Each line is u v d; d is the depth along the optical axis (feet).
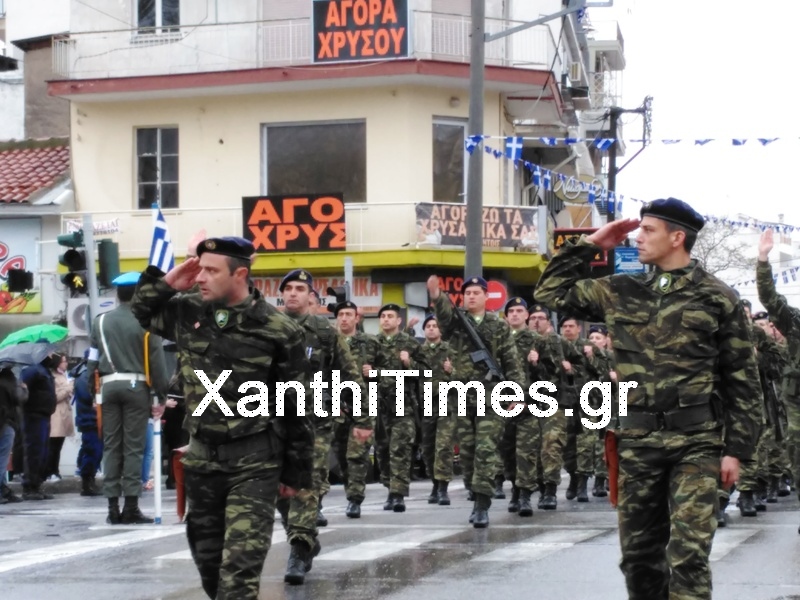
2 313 110.22
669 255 23.81
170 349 56.85
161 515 48.78
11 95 125.49
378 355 56.24
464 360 45.47
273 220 105.09
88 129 111.65
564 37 132.16
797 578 32.19
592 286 24.11
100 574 33.91
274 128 108.47
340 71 104.32
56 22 131.64
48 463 68.33
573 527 44.70
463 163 108.17
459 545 39.14
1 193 110.32
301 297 36.35
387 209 104.53
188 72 107.34
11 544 41.16
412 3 106.73
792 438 44.55
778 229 90.74
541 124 117.39
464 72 104.94
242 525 22.93
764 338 55.67
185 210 108.06
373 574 33.17
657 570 23.59
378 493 66.80
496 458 45.03
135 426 46.37
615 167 126.93
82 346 87.92
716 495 22.85
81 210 111.34
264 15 110.01
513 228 106.01
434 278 45.34
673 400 23.17
